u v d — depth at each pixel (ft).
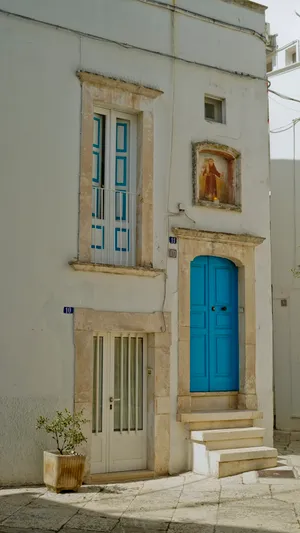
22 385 29.09
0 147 29.55
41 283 29.94
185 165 35.06
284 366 46.93
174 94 35.06
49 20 31.32
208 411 34.42
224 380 35.86
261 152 38.11
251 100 38.09
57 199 30.71
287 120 49.44
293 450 38.40
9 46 30.14
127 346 33.06
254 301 36.65
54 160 30.81
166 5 35.22
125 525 23.06
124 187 33.73
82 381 30.48
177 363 33.58
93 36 32.48
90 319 30.99
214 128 36.40
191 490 28.53
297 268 47.26
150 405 32.86
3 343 28.86
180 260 34.30
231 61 37.55
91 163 31.81
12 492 27.40
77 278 30.91
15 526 22.45
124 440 32.22
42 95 30.78
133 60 33.73
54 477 27.50
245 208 37.06
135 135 34.14
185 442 33.17
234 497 27.12
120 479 30.91
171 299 33.76
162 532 22.30
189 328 34.22
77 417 29.09
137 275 32.65
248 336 36.14
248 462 31.86
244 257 36.58
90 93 32.09
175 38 35.50
